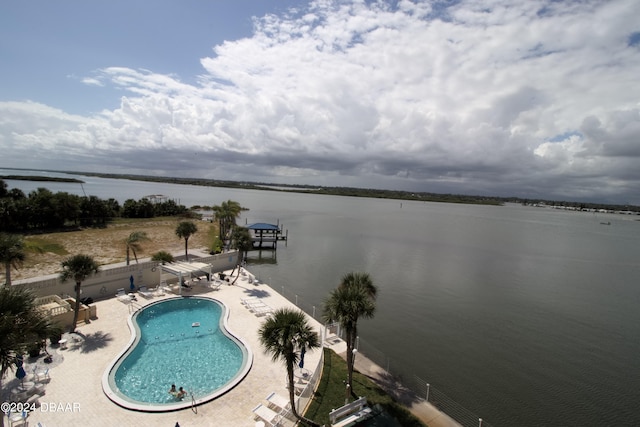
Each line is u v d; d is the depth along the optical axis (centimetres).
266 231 8475
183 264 3688
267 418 1630
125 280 3388
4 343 1323
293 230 9912
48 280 2844
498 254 7475
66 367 2005
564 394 2395
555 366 2772
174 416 1666
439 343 3066
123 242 6088
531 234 11775
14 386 1772
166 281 3738
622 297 4700
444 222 14462
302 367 2034
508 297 4475
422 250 7469
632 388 2500
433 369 2609
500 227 13800
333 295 1970
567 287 5088
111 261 4750
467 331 3359
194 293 3444
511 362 2800
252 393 1883
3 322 1361
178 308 3148
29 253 4716
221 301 3244
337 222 12388
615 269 6550
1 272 4016
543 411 2197
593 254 8125
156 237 6812
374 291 2216
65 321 2506
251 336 2545
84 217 7781
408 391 2130
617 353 3039
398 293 4406
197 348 2409
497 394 2348
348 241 8356
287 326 1580
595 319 3831
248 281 3944
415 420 1836
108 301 3070
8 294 1484
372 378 2222
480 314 3819
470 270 5844
